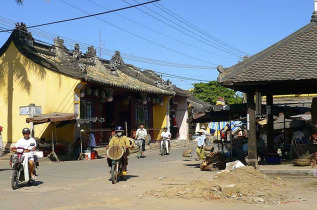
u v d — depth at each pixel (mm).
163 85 33375
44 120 19688
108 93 25609
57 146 21438
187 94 38719
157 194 9414
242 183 10016
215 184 10008
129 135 30375
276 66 13078
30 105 22859
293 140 16594
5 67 23891
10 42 23609
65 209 7941
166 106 34656
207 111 16078
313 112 15289
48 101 22828
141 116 32250
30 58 23188
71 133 22469
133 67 33625
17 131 23406
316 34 14086
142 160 20984
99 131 26281
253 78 12711
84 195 9602
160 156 23812
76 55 26219
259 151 16125
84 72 22172
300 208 7668
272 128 16609
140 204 8336
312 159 13500
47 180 12797
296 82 12883
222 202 8375
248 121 13289
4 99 23875
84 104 24609
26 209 8008
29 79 23344
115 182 11711
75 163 19203
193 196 9016
